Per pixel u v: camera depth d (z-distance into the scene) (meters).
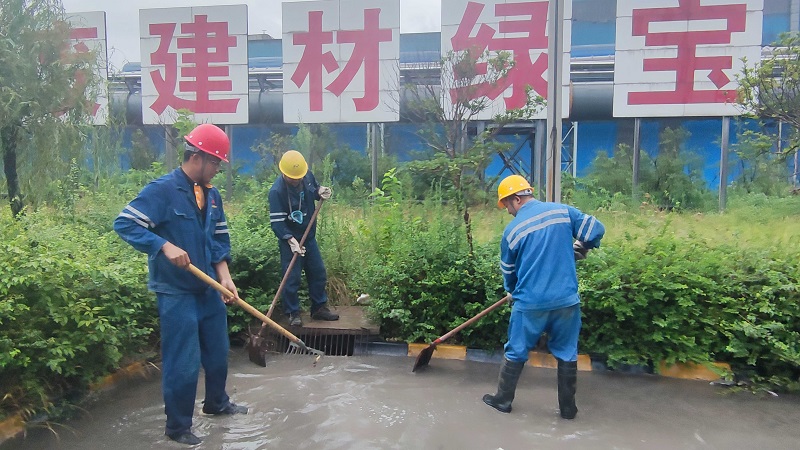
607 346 4.72
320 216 6.53
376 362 4.89
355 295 6.05
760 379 4.34
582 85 15.45
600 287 4.66
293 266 5.12
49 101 6.20
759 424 3.72
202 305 3.57
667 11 11.02
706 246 4.91
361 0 11.61
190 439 3.43
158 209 3.34
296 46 11.91
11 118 5.91
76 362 3.87
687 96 11.09
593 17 17.98
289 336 3.81
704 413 3.88
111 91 8.66
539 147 11.38
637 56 11.23
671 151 15.57
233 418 3.76
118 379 4.30
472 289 5.04
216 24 12.23
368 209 7.46
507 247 3.92
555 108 4.93
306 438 3.47
